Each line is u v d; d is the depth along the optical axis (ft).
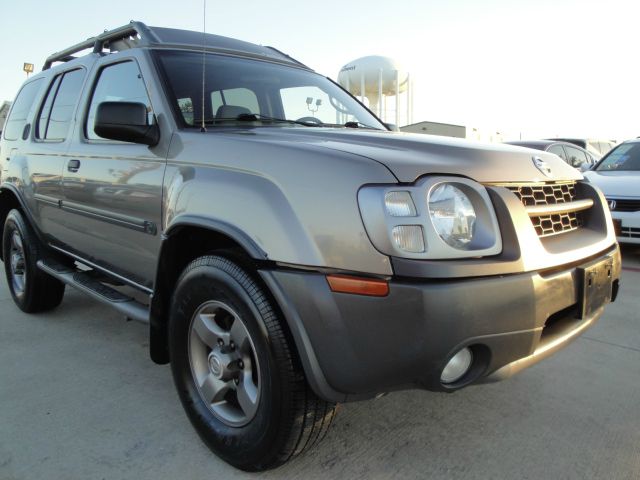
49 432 8.19
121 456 7.59
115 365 10.77
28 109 14.57
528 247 6.50
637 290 16.87
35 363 10.83
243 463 7.06
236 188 6.96
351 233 5.98
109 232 9.98
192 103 9.12
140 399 9.32
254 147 7.18
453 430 8.40
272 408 6.51
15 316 13.87
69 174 11.09
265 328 6.47
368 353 5.97
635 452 7.81
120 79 10.37
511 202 6.59
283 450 6.66
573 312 7.38
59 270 12.34
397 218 5.90
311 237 6.16
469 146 7.49
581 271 7.22
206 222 7.13
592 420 8.74
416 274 5.80
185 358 7.93
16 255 14.29
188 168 7.89
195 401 7.80
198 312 7.57
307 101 11.12
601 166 25.04
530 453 7.77
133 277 9.87
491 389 9.83
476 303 5.95
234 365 7.20
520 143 37.04
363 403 9.25
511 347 6.38
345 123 10.77
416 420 8.70
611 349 11.84
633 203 20.54
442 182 6.27
